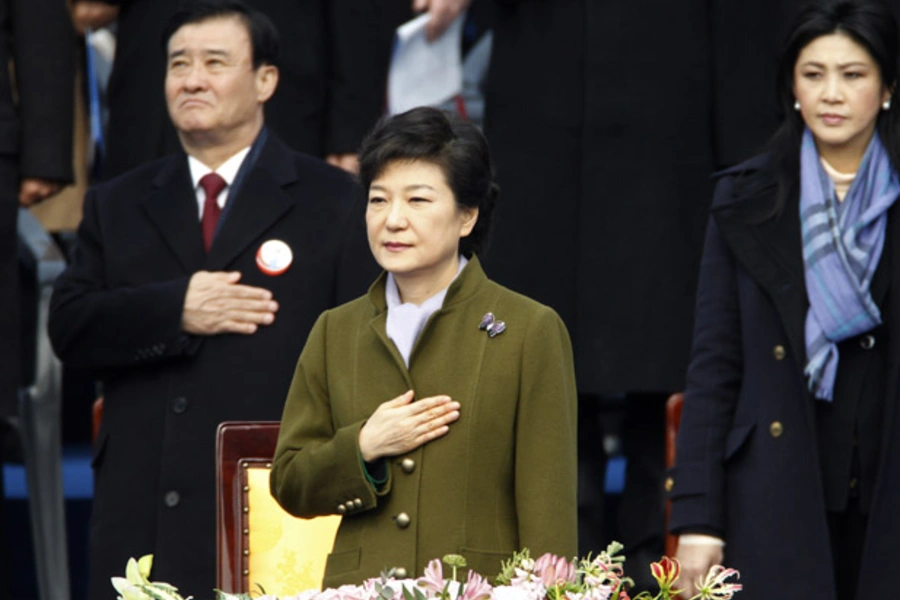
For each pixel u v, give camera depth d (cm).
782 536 1750
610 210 2288
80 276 1977
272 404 1900
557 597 1085
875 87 1802
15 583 2652
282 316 1919
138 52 2342
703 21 2317
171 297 1905
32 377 2628
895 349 1752
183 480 1891
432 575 1067
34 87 2305
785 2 2309
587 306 2283
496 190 1395
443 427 1326
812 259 1777
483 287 1373
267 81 2017
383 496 1335
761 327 1789
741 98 2309
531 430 1336
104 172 2355
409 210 1333
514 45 2341
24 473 2712
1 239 2261
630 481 2312
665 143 2294
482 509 1330
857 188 1802
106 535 1905
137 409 1925
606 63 2298
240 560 1584
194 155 2000
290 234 1948
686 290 2288
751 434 1777
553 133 2309
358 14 2439
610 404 2542
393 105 2439
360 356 1370
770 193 1825
